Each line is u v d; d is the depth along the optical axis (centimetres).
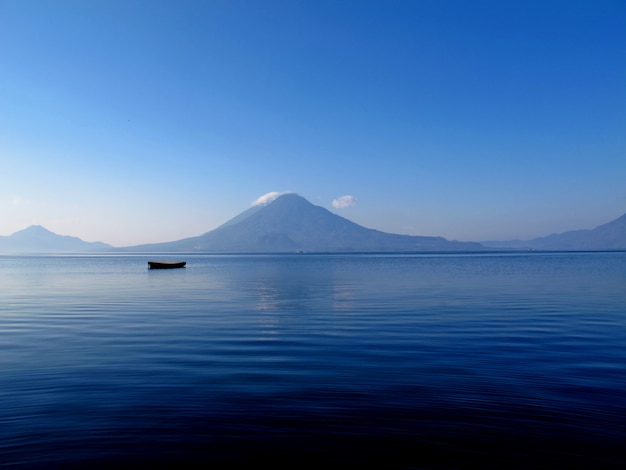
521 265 10850
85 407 1042
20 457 802
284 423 948
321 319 2409
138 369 1377
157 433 900
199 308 2952
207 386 1199
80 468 766
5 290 4606
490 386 1190
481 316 2484
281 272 8275
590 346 1689
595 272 7319
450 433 896
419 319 2388
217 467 772
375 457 805
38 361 1487
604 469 762
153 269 10319
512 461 789
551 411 1007
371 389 1169
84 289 4709
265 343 1775
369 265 11875
